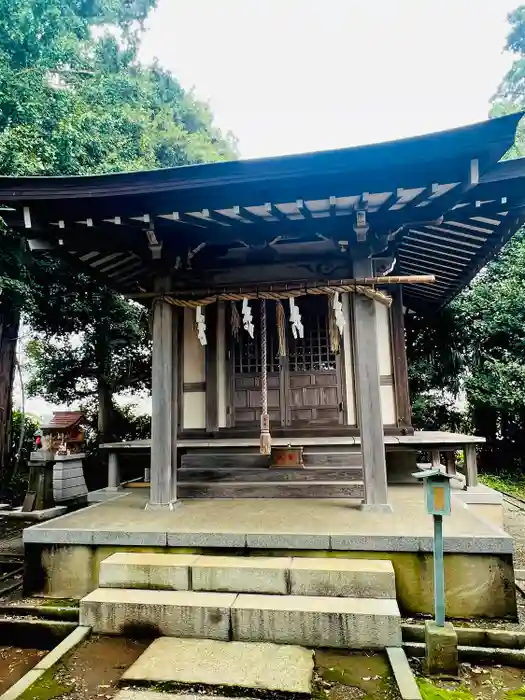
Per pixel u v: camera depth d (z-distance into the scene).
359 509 4.30
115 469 6.31
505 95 14.41
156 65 13.90
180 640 2.90
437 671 2.64
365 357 4.36
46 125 8.41
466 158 3.50
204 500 4.98
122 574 3.32
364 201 3.95
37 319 10.80
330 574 3.11
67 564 3.76
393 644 2.78
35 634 3.27
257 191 3.94
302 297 5.97
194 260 5.65
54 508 7.62
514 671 2.72
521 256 10.80
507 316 10.62
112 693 2.42
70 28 9.59
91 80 10.10
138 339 12.16
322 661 2.69
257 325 5.99
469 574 3.28
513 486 10.18
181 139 12.67
